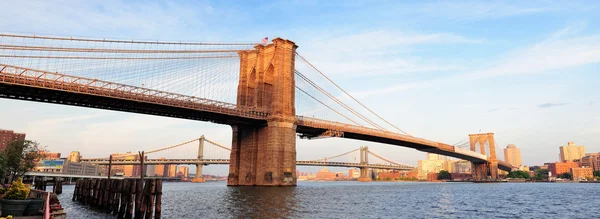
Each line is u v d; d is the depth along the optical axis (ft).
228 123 306.96
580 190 322.96
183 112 269.03
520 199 206.49
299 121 313.73
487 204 173.58
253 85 328.49
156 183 105.40
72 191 312.71
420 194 245.24
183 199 185.26
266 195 203.21
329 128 334.03
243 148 319.88
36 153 272.31
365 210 140.56
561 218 128.47
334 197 199.72
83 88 215.51
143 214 105.50
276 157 291.99
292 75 318.86
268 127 298.56
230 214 124.36
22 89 203.21
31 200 90.43
